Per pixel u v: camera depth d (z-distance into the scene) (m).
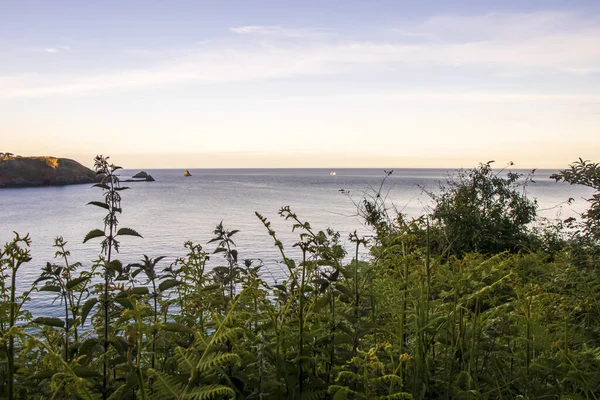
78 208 79.19
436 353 3.20
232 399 2.18
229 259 3.25
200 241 31.61
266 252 19.27
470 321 3.10
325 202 76.94
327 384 2.46
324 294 2.82
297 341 2.61
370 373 2.44
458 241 10.18
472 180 11.87
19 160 164.75
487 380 2.74
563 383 2.77
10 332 1.67
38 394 2.35
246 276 3.19
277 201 83.31
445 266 3.40
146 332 2.31
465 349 2.98
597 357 2.68
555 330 3.21
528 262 4.88
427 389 2.57
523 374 2.83
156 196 110.44
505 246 10.49
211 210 67.50
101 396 2.27
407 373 2.73
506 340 3.16
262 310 2.79
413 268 3.23
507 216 11.25
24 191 137.25
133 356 2.43
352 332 2.74
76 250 25.38
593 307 3.52
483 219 10.72
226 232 3.32
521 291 3.09
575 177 5.40
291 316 2.91
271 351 2.48
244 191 129.75
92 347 2.40
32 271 13.47
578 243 5.27
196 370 1.88
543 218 11.46
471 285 3.19
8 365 2.23
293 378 2.43
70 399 2.25
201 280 3.65
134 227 44.75
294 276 2.77
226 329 2.01
